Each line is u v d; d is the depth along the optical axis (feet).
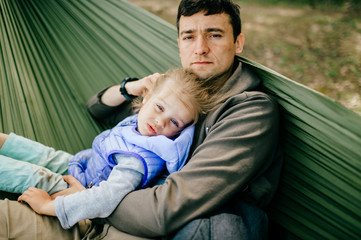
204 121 3.89
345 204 3.63
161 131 3.90
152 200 3.08
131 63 5.64
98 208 3.25
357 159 3.33
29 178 3.86
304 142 3.73
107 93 5.07
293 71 12.12
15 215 3.33
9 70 5.26
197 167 3.13
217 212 3.08
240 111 3.46
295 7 18.45
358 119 3.13
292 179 3.96
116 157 3.81
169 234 3.02
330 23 15.65
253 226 3.18
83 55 5.81
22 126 5.05
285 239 4.16
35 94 5.36
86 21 5.67
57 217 3.47
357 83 10.85
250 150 3.18
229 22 3.91
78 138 5.39
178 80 3.96
